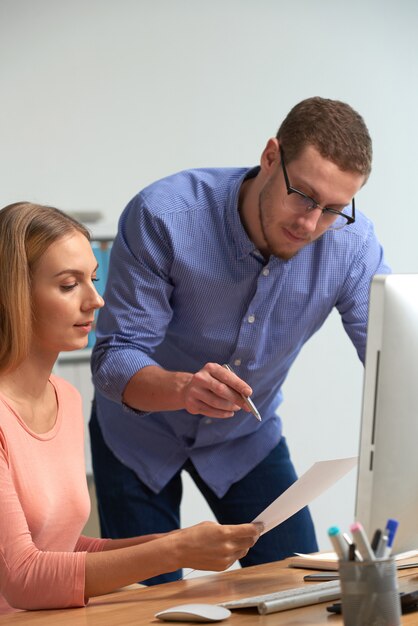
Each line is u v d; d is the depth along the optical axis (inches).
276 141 69.9
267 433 85.6
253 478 85.3
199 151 138.7
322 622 43.6
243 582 55.2
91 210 129.5
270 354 78.9
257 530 52.0
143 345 73.8
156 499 84.5
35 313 55.9
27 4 126.0
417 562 58.1
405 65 155.2
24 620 48.3
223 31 139.9
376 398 42.8
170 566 50.9
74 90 129.3
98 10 130.6
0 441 54.1
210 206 74.8
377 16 152.3
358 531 38.4
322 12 147.8
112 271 75.9
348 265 77.9
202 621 44.6
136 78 133.6
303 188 66.5
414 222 157.3
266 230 70.3
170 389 67.6
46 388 59.4
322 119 66.1
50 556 51.2
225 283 75.0
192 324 77.3
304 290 77.1
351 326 80.2
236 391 63.5
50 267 55.5
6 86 124.9
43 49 127.1
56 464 57.9
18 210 56.1
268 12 143.3
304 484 49.8
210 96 139.3
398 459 43.4
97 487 87.4
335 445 150.6
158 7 134.8
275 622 44.1
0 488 52.1
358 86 151.3
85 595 50.9
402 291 42.8
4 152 124.9
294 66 145.7
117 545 61.4
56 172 128.3
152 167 135.3
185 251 73.8
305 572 57.3
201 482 86.0
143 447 83.9
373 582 38.2
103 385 72.7
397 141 155.1
